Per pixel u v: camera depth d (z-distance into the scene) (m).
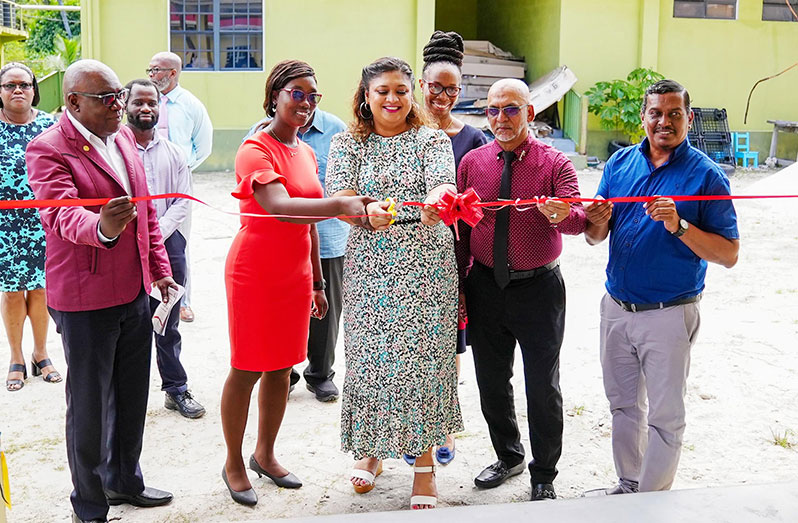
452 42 4.23
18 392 5.28
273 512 3.80
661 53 17.42
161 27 15.59
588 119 17.41
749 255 9.23
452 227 3.89
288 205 3.41
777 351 5.94
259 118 16.09
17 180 5.20
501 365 3.95
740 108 17.84
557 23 17.08
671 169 3.46
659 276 3.43
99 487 3.53
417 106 3.71
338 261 5.07
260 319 3.72
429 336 3.64
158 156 5.03
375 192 3.64
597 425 4.75
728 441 4.51
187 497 3.94
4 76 5.09
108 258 3.38
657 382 3.47
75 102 3.24
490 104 3.64
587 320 6.85
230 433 3.86
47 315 5.51
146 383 3.71
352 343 3.71
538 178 3.68
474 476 4.15
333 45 16.19
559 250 3.76
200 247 9.62
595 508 3.20
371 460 4.00
